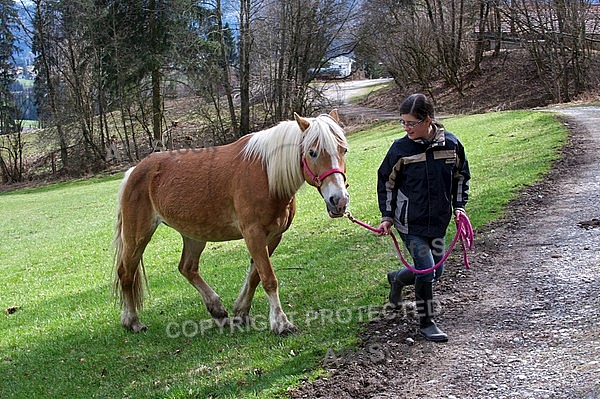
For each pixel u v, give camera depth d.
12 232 20.61
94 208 24.25
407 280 5.64
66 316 8.39
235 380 4.97
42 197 32.50
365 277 7.50
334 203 5.31
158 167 6.71
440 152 4.95
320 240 10.37
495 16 46.22
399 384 4.52
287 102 42.03
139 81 41.03
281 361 5.20
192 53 39.78
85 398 5.27
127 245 6.87
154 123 40.75
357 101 54.66
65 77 42.22
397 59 44.91
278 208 5.89
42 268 12.93
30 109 44.94
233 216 6.16
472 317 5.67
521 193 11.16
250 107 43.09
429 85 48.09
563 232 8.24
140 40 41.19
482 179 13.29
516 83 44.16
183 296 8.20
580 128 19.91
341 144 5.48
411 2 44.78
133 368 5.78
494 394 4.17
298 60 42.03
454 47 44.91
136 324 6.96
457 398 4.19
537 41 39.41
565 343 4.80
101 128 42.50
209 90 39.88
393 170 5.05
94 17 40.03
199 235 6.42
